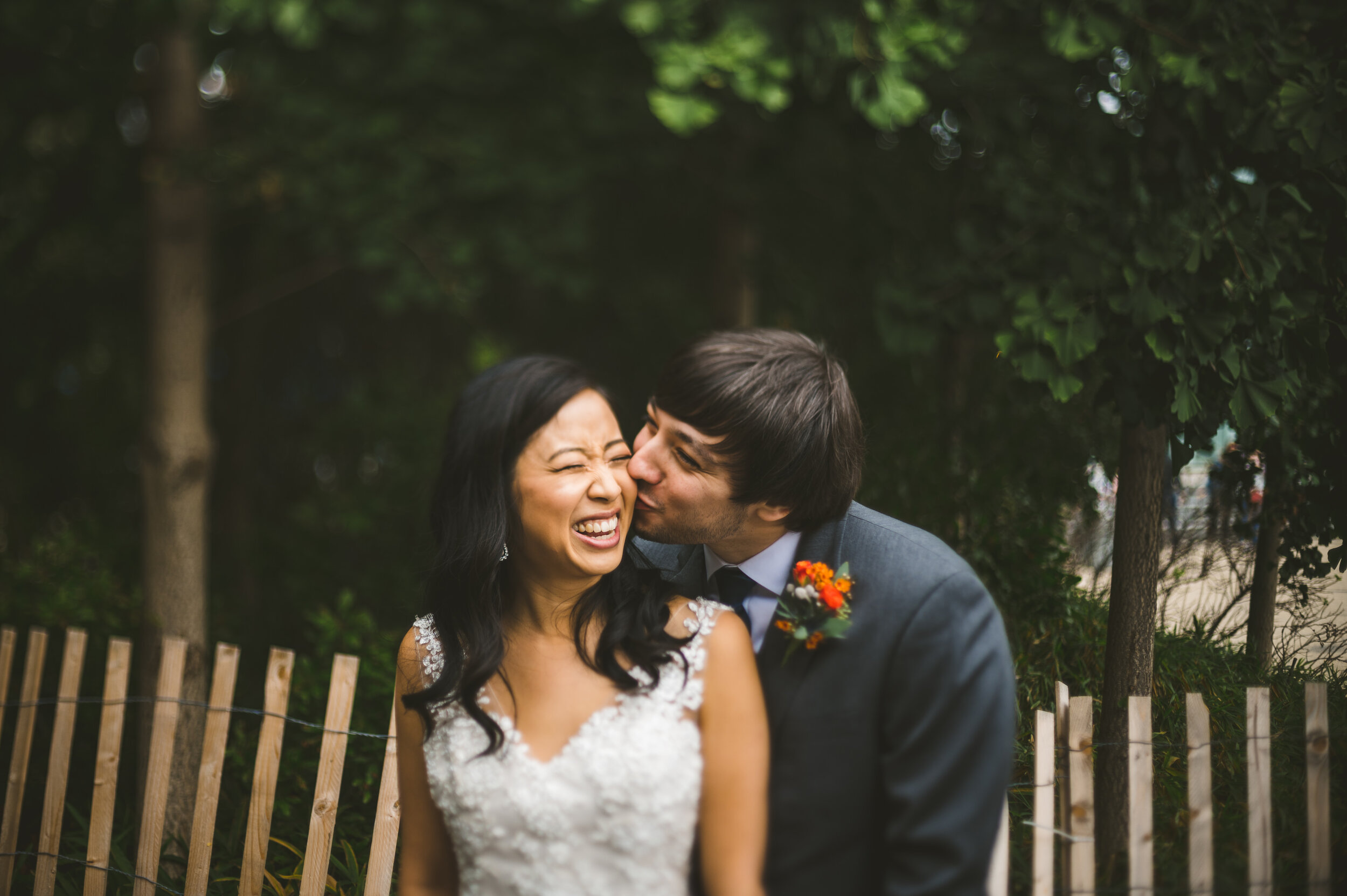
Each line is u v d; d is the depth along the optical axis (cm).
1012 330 232
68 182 473
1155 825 194
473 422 155
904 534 161
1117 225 223
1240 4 217
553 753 155
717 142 486
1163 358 202
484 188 476
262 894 243
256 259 621
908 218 375
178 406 390
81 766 308
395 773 218
